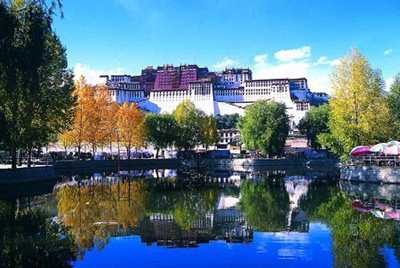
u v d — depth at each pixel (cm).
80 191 3612
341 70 4681
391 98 5328
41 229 1927
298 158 8919
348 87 4606
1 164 5700
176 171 7162
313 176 5781
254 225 2097
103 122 7375
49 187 3969
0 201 2922
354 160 4747
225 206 2784
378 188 3766
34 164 5791
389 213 2422
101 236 1806
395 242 1689
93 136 7025
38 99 3650
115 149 11425
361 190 3644
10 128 2409
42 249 1572
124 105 8781
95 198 3119
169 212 2498
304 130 10219
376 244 1650
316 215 2391
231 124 18588
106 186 4122
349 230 1933
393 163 4266
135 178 5325
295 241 1727
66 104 4494
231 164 8900
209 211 2556
